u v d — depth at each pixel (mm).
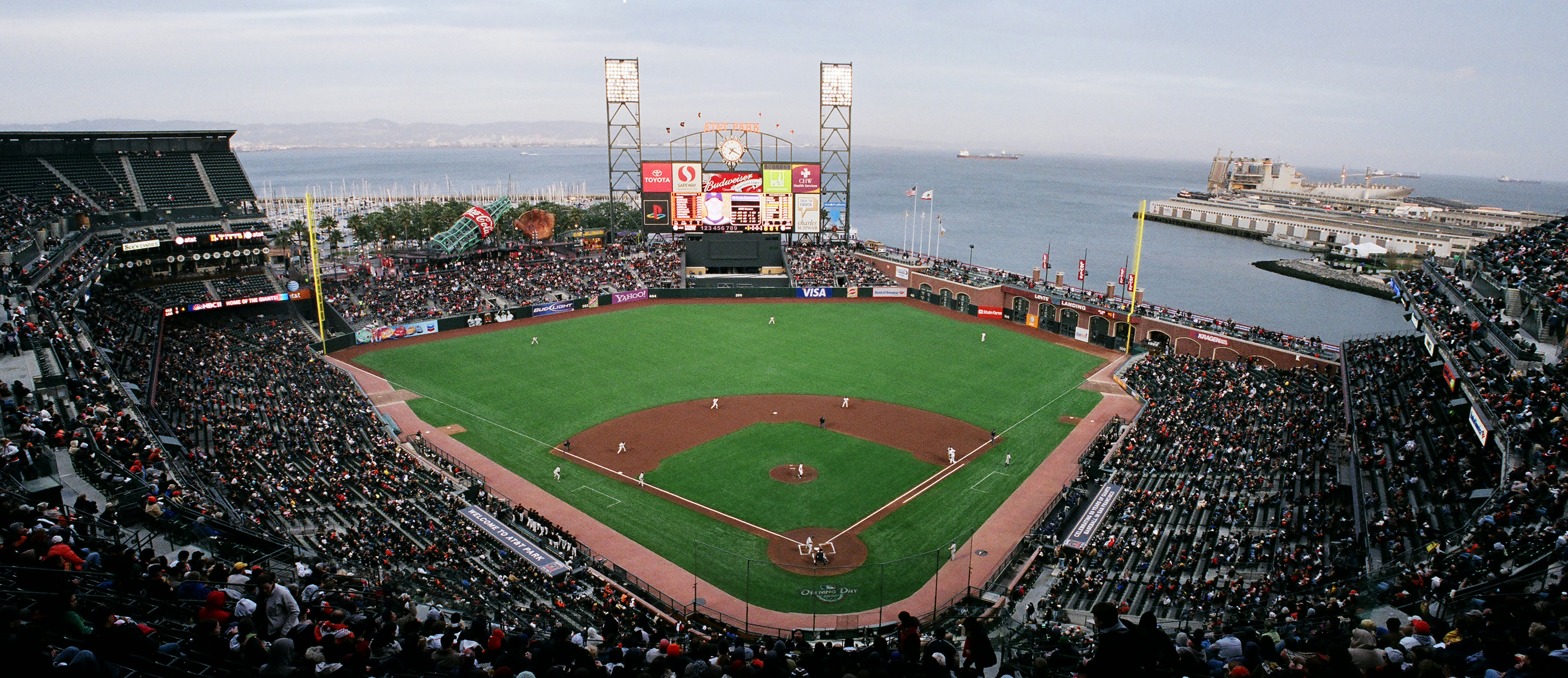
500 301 100938
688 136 115000
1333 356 73250
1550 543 24453
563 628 16812
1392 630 18312
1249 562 39000
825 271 117188
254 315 90312
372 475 51875
